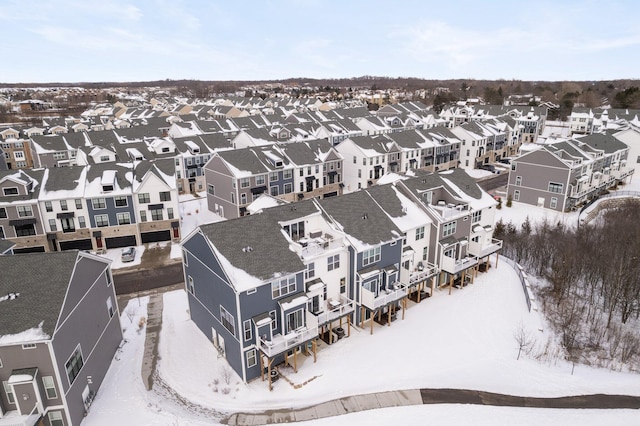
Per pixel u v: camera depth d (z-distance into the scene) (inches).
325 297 1355.8
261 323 1120.8
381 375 1189.7
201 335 1391.5
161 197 2096.5
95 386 1141.7
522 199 2765.7
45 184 1972.2
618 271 1560.0
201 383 1173.1
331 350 1304.1
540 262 1875.0
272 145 2741.1
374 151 3029.0
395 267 1477.6
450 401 1098.1
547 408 1084.5
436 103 7086.6
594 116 4781.0
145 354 1304.1
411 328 1416.1
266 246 1229.1
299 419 1042.1
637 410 1080.8
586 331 1450.5
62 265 1054.4
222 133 3479.3
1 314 941.8
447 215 1626.5
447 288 1690.5
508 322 1460.4
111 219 2034.9
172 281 1756.9
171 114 5585.6
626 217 2305.6
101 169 2126.0
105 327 1239.5
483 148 3764.8
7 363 915.4
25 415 925.2
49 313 953.5
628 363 1291.8
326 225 1418.6
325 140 2940.5
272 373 1171.9
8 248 1428.4
